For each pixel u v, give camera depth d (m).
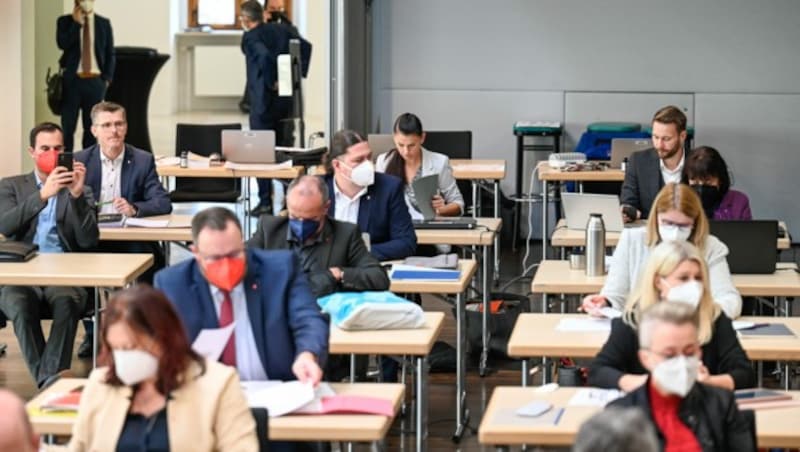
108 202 8.45
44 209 7.92
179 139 11.95
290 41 13.38
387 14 13.52
